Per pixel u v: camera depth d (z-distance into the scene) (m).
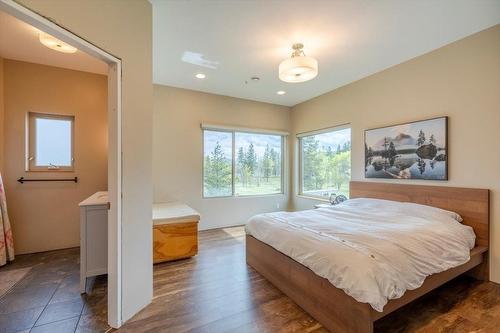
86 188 3.46
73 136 3.41
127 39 1.84
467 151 2.57
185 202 4.36
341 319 1.65
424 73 2.94
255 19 2.27
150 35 2.07
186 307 2.02
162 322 1.82
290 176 5.52
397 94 3.25
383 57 3.04
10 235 2.87
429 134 2.87
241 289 2.34
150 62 2.07
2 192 2.79
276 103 5.25
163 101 4.16
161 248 2.96
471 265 2.30
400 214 2.64
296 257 2.05
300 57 2.37
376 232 2.03
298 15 2.20
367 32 2.47
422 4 2.04
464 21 2.28
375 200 3.16
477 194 2.46
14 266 2.75
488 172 2.43
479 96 2.48
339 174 4.34
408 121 3.11
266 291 2.30
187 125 4.37
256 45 2.77
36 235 3.19
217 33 2.51
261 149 5.25
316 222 2.53
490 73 2.40
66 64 3.22
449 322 1.81
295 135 5.35
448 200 2.69
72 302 2.06
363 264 1.57
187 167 4.38
